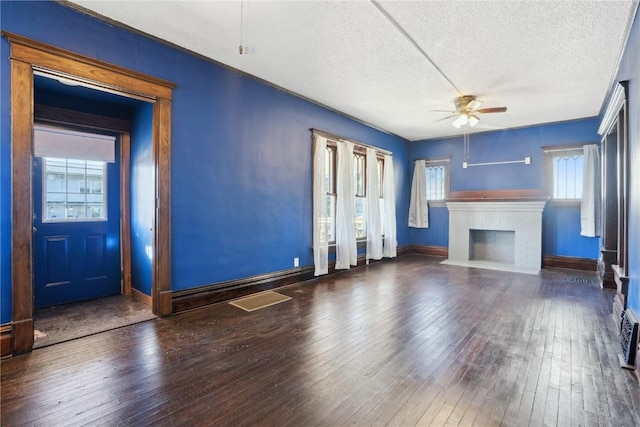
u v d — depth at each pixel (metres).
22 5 2.41
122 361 2.34
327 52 3.41
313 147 4.94
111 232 3.95
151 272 3.53
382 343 2.69
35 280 3.43
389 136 6.90
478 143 6.88
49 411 1.78
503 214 6.33
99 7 2.67
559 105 5.06
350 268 5.79
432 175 7.50
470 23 2.86
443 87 4.37
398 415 1.77
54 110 3.45
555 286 4.57
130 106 3.91
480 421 1.72
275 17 2.79
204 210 3.62
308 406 1.84
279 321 3.18
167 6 2.64
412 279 4.98
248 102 4.03
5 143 2.34
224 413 1.78
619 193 3.51
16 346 2.39
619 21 2.80
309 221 4.94
